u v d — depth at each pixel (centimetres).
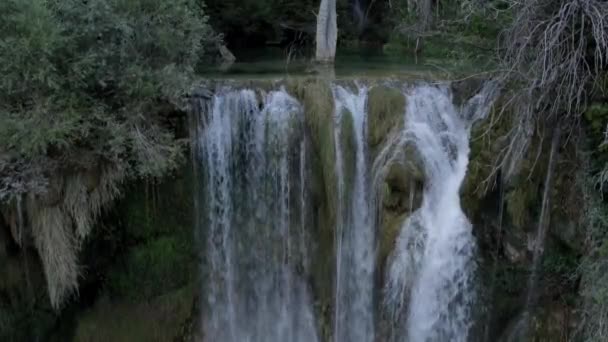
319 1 1203
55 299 527
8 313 543
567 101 557
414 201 617
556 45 528
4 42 459
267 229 630
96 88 516
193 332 631
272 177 622
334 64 876
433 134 636
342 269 629
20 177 488
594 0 526
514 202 600
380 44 1280
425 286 624
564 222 596
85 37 500
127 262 581
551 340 606
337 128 609
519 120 566
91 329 580
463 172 632
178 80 533
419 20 986
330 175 605
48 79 468
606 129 513
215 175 611
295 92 623
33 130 466
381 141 620
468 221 620
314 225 624
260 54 1046
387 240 616
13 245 530
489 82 618
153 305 600
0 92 472
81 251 548
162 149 538
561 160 595
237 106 609
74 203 514
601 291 527
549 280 611
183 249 608
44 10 471
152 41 538
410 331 634
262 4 1123
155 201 581
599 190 555
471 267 626
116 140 496
